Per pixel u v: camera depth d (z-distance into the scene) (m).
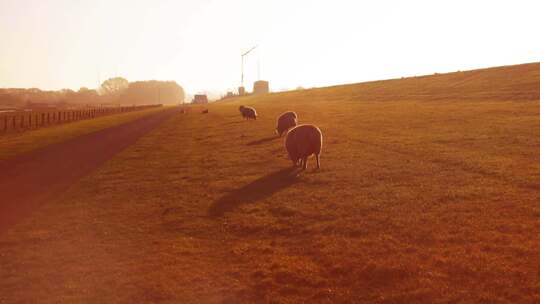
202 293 7.68
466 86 70.00
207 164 21.55
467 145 21.41
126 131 44.91
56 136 42.25
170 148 29.11
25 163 25.33
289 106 70.56
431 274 7.82
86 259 9.63
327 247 9.45
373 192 13.79
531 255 8.32
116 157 26.30
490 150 19.66
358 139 26.41
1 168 23.77
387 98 72.88
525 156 17.83
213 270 8.64
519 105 39.47
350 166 18.17
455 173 15.66
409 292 7.26
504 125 27.30
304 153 18.12
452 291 7.20
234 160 21.98
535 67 76.19
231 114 60.81
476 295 7.00
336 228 10.68
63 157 27.33
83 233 11.61
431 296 7.09
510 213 10.88
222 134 34.97
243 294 7.59
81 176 20.50
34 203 15.52
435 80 87.00
